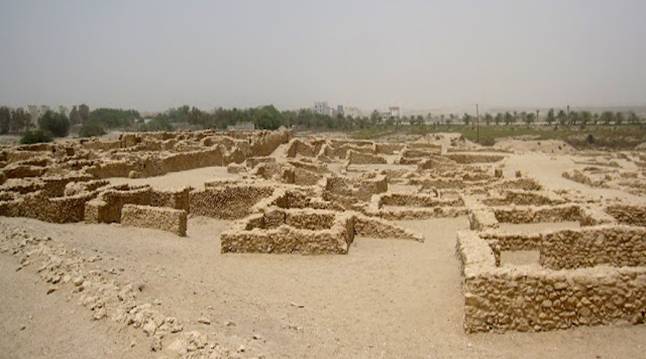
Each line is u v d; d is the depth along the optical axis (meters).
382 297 13.89
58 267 12.20
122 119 151.88
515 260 15.69
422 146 70.88
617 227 14.29
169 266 15.90
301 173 37.78
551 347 10.50
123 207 22.20
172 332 9.02
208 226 24.84
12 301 10.51
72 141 57.03
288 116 154.62
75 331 9.24
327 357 9.73
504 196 27.58
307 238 18.39
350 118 177.88
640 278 10.98
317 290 14.45
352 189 33.66
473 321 11.20
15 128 117.50
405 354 10.30
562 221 21.94
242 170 40.75
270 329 10.84
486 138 114.19
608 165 58.41
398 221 25.44
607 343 10.48
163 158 40.03
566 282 11.00
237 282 14.88
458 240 16.56
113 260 14.48
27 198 21.53
